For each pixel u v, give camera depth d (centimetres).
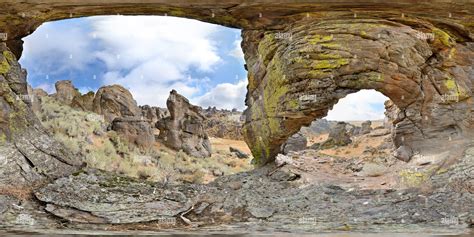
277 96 1206
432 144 1226
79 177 1106
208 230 861
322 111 1168
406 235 781
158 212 966
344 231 830
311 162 1451
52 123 2364
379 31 1130
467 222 891
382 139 2595
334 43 1134
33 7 1165
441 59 1209
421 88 1198
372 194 1084
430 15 1201
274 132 1256
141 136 2725
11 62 1188
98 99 3070
